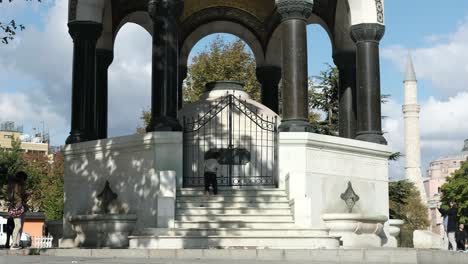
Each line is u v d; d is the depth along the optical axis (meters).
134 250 16.42
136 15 30.55
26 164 62.16
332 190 23.20
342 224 22.03
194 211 21.14
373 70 25.28
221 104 25.55
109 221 22.02
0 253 17.55
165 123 22.55
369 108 25.25
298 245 18.97
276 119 25.27
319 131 42.50
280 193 22.08
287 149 22.44
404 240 51.41
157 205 20.95
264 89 33.50
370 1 25.36
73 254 17.12
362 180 24.44
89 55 25.73
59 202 63.94
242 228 19.77
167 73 22.78
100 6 25.92
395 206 44.12
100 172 24.12
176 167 22.28
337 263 14.41
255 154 24.83
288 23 23.06
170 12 22.98
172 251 16.17
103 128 28.77
